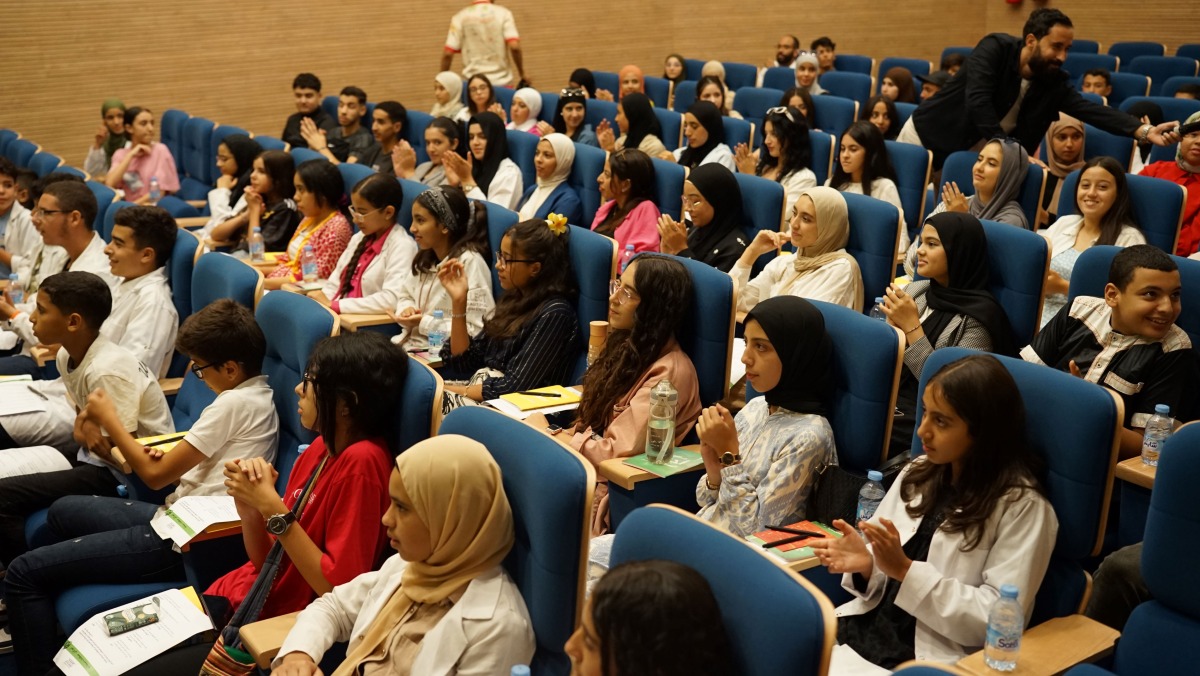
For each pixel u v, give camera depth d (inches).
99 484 134.7
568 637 78.5
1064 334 132.0
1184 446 77.3
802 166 246.5
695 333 127.6
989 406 84.0
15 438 147.3
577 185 247.6
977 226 141.8
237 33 379.2
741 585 62.3
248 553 101.3
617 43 470.0
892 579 89.6
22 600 112.8
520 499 81.0
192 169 322.3
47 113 352.2
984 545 84.7
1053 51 211.8
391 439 101.3
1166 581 79.1
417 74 422.6
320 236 204.7
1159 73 403.9
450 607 82.1
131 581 114.8
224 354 117.6
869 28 537.6
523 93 335.6
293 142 339.6
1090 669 76.2
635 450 121.8
